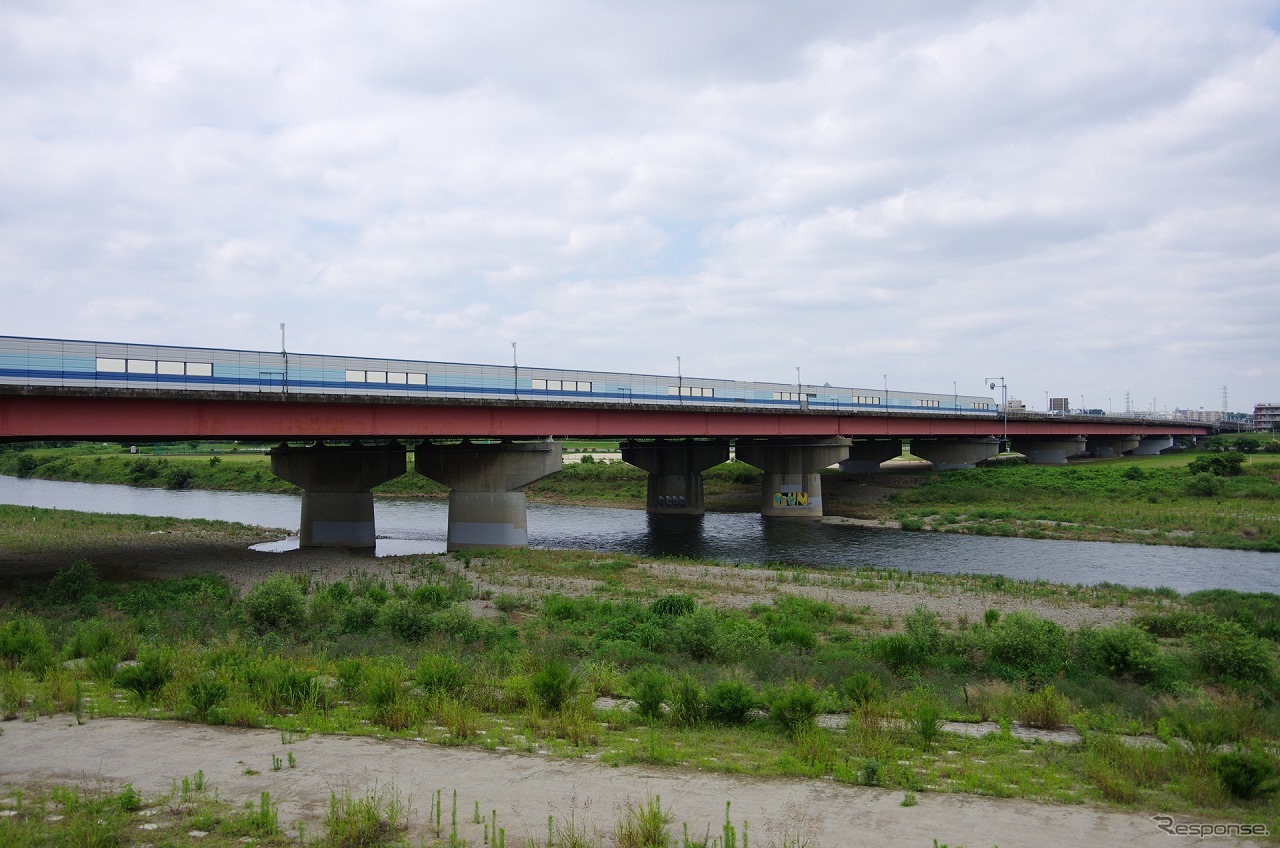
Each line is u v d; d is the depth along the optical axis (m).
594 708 18.94
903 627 31.55
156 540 56.16
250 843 10.88
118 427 37.84
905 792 13.50
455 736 16.08
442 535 66.44
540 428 55.44
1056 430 120.25
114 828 11.22
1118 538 61.69
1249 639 24.39
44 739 15.63
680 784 13.73
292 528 70.94
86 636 24.17
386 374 47.41
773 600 36.94
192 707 17.36
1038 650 24.69
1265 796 13.60
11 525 60.81
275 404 43.09
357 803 12.17
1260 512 69.88
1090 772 14.38
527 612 33.78
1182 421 166.62
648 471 83.94
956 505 80.25
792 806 12.77
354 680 19.75
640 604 35.38
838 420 79.25
